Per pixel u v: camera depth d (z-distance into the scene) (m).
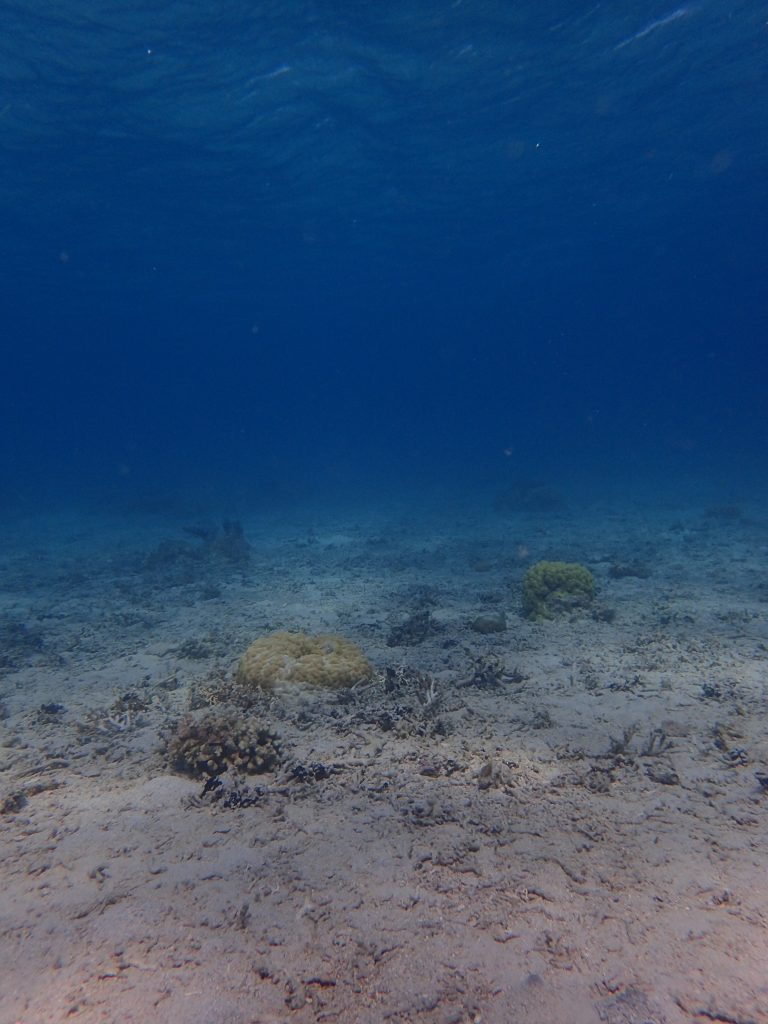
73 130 20.02
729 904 3.41
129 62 16.59
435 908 3.46
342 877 3.76
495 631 9.51
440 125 22.08
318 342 100.88
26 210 27.22
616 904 3.45
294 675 7.13
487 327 89.50
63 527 25.41
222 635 9.91
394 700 6.82
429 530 20.88
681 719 6.17
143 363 110.69
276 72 17.94
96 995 2.89
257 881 3.74
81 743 6.11
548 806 4.55
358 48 17.00
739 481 31.16
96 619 11.30
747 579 12.27
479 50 17.31
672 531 18.50
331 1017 2.76
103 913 3.48
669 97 20.50
